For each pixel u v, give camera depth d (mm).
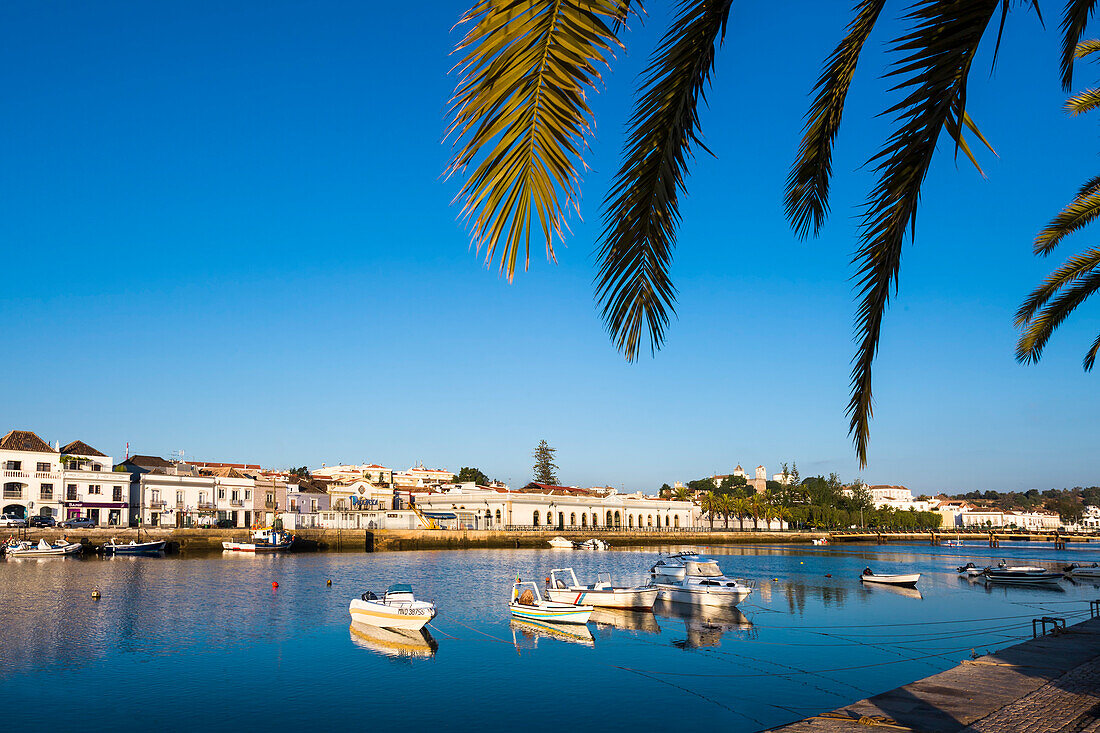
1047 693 17531
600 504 141500
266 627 39531
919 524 197500
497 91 3992
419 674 30281
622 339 6172
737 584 52031
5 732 22875
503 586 59375
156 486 96125
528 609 41938
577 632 39594
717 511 160250
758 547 127625
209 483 100875
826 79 7172
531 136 4199
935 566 86000
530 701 26469
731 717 24672
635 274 6090
